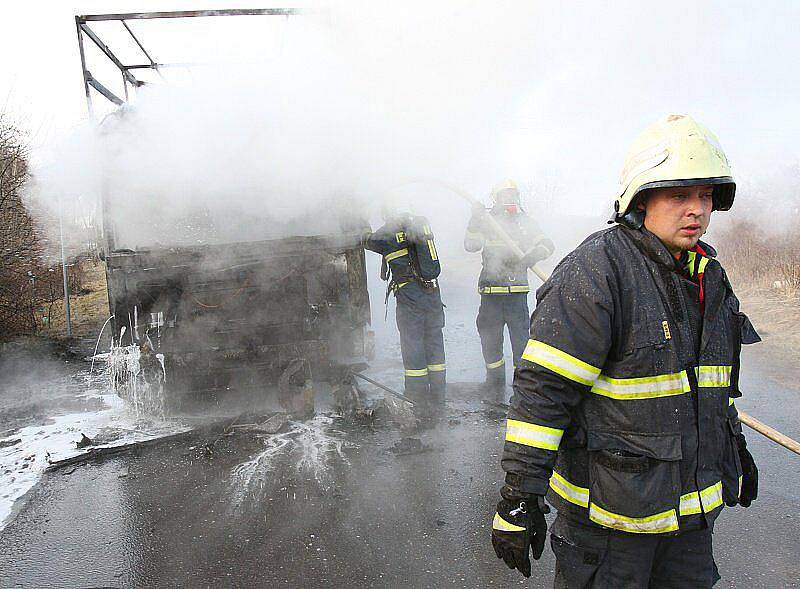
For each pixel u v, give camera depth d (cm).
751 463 193
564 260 175
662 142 165
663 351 162
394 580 256
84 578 264
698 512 166
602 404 168
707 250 177
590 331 161
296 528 300
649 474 162
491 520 303
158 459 388
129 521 312
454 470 361
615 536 170
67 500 338
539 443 164
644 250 168
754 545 274
